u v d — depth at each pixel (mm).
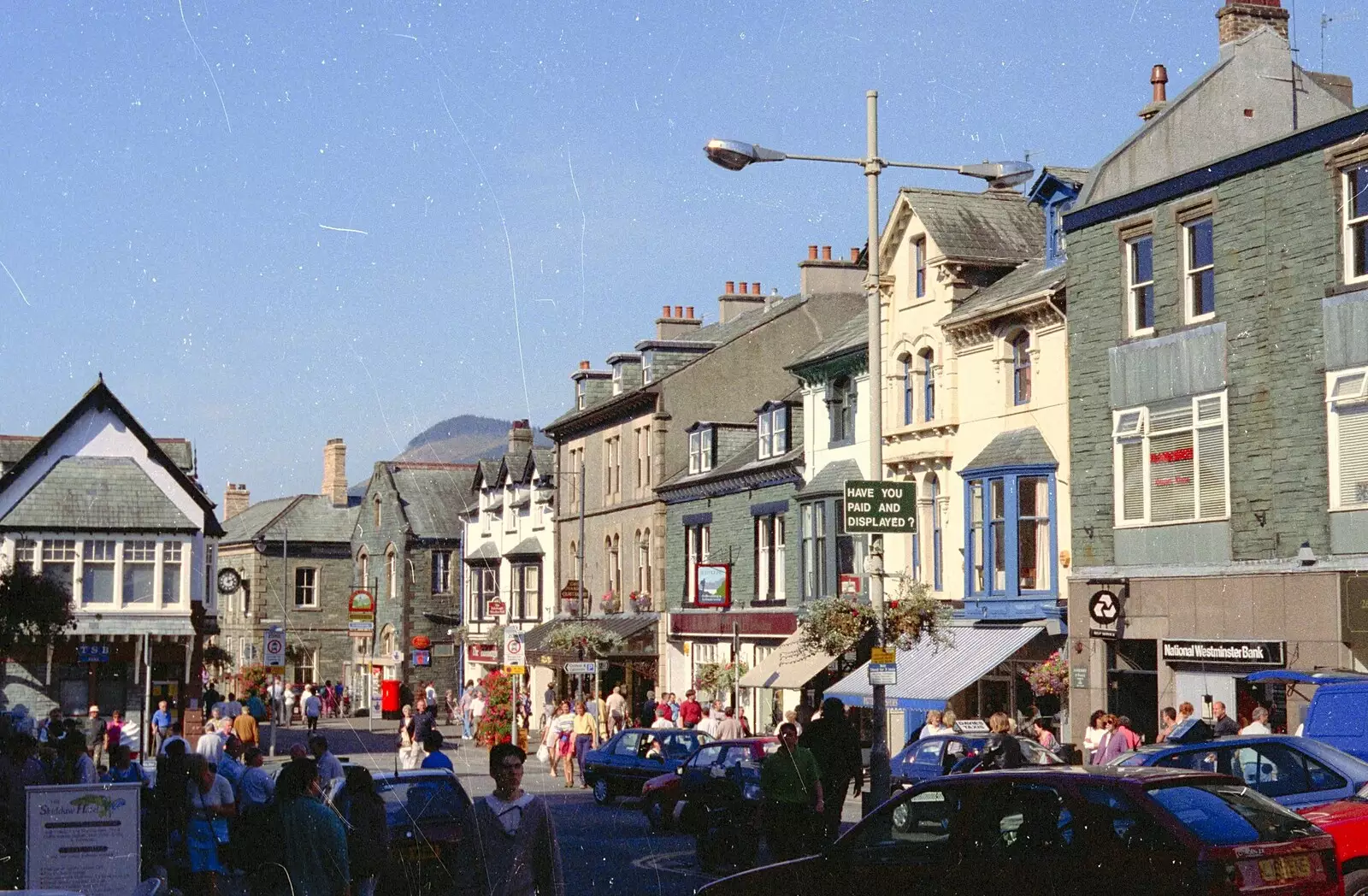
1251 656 27516
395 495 85500
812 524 44219
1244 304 28391
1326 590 26328
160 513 51938
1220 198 29000
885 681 22766
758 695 46906
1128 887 10320
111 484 52031
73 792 15023
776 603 46906
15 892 8602
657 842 25109
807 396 45656
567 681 62094
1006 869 10883
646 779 31125
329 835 12344
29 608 35156
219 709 39438
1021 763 22875
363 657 88000
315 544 93375
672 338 65438
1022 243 38969
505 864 11117
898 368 40438
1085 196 32656
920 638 35938
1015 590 34531
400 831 14477
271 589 92312
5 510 50688
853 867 11734
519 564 69625
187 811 17172
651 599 55594
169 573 51812
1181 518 29750
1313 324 26906
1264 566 27625
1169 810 10539
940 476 38250
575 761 38750
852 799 31422
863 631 35250
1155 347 30469
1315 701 18047
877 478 23641
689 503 53469
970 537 36312
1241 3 34688
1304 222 27141
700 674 48625
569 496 65188
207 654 53562
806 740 19375
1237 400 28500
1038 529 34469
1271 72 34531
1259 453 27969
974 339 37000
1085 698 31812
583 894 18797
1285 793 15023
